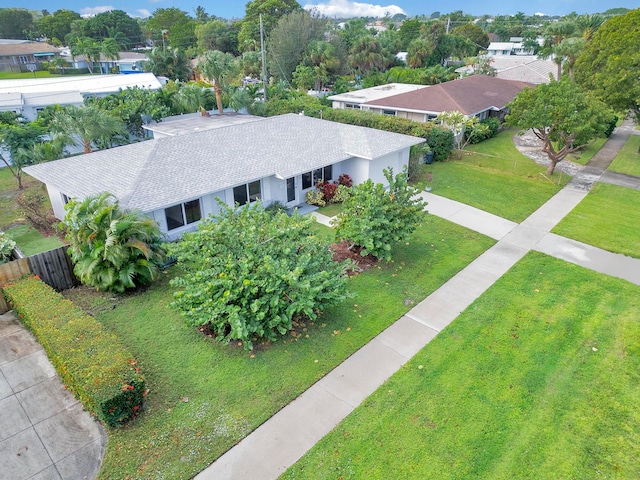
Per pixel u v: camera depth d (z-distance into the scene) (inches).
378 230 558.6
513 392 372.8
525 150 1173.7
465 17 4886.8
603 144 1226.6
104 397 319.6
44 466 306.8
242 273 408.5
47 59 3235.7
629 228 702.5
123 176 647.1
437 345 431.8
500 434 332.5
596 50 1154.0
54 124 887.1
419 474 301.0
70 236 508.7
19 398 366.6
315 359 412.2
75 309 426.6
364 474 300.8
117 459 311.3
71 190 623.5
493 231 693.3
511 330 454.3
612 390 375.6
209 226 468.4
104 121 911.7
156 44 3986.2
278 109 1384.1
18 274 488.7
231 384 381.1
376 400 364.8
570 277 558.3
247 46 2770.7
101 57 2903.5
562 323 466.0
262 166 734.5
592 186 897.5
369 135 885.2
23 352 421.7
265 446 323.3
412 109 1286.9
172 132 1085.1
